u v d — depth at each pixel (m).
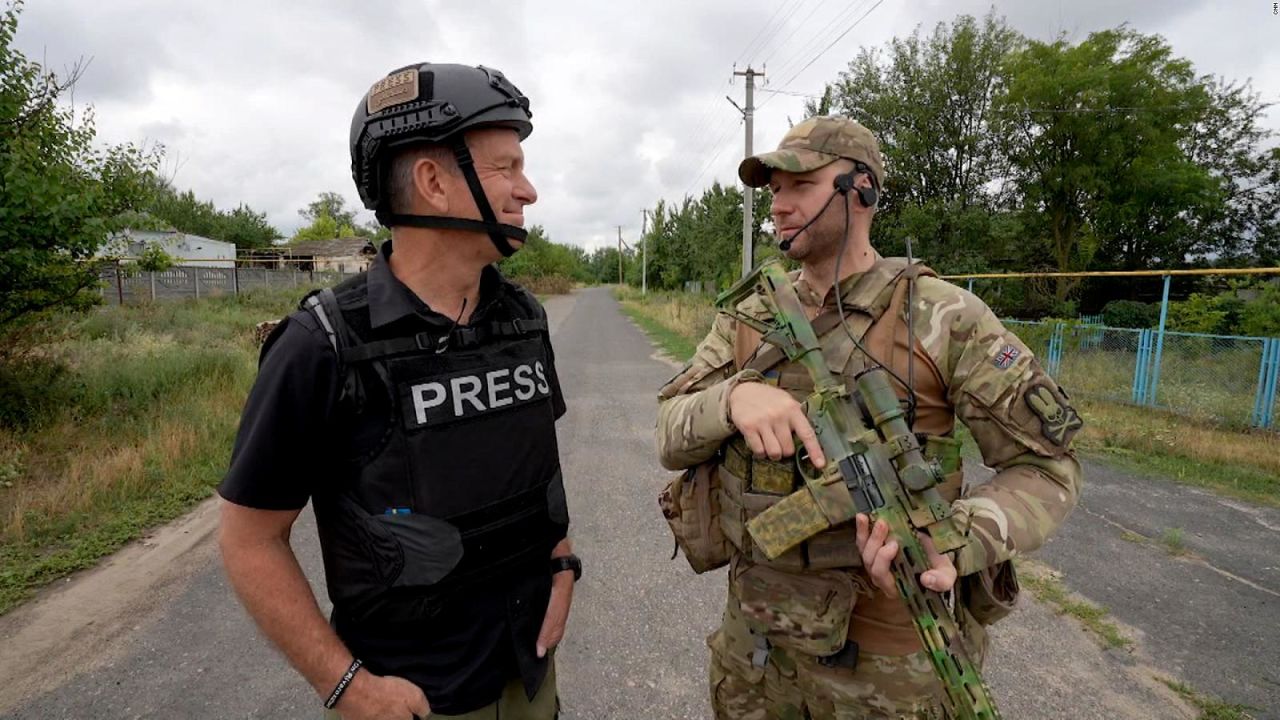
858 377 1.30
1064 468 1.28
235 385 7.39
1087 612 3.21
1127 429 6.86
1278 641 2.98
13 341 5.91
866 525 1.20
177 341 10.47
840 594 1.35
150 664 2.84
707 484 1.59
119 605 3.34
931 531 1.17
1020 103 22.59
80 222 5.59
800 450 1.35
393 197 1.17
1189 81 23.34
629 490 5.09
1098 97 21.56
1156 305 19.77
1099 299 24.56
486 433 1.21
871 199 1.45
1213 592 3.44
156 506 4.55
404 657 1.19
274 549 1.10
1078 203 23.89
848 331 1.40
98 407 6.20
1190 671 2.76
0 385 5.70
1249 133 25.45
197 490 4.85
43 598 3.40
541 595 1.38
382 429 1.12
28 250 5.24
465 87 1.13
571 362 12.64
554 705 1.48
